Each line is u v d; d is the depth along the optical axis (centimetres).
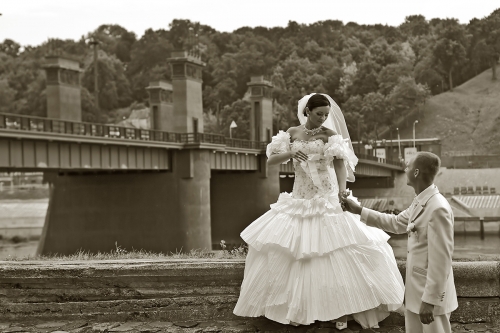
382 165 7825
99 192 4916
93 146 3712
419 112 17262
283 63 19838
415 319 414
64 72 4353
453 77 19800
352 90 18438
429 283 387
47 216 5138
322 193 530
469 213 7281
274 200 5909
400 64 18850
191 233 4606
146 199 4734
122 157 4003
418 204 409
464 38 19950
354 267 500
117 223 4822
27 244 6209
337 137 529
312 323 518
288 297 506
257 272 524
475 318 538
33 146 3250
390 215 453
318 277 499
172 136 4797
